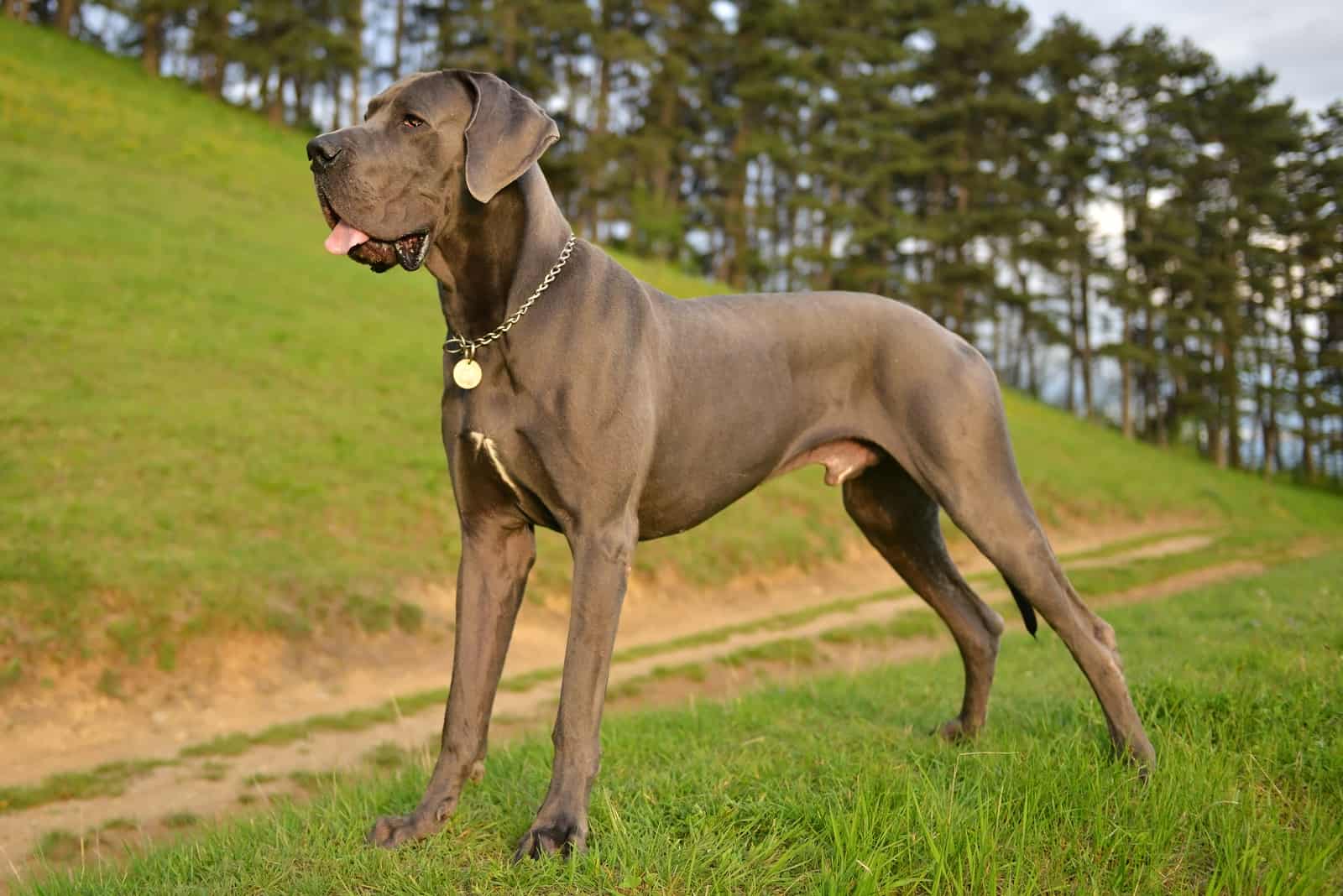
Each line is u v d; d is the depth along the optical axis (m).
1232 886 2.50
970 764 3.45
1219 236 46.50
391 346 17.33
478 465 3.03
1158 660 5.66
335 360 15.84
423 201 2.89
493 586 3.20
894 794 3.02
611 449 2.95
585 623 2.90
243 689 7.70
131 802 5.41
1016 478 3.60
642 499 3.30
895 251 45.97
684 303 3.47
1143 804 2.90
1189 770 3.05
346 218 2.80
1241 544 19.94
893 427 3.64
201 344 14.64
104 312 14.69
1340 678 3.98
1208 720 3.62
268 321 16.64
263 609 8.41
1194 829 2.81
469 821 3.14
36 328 13.29
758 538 13.95
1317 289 48.09
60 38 35.38
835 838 2.67
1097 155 45.44
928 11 45.59
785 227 49.41
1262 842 2.66
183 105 32.91
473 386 2.97
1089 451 28.27
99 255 17.27
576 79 41.50
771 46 43.16
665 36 44.16
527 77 39.34
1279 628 6.24
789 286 45.34
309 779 5.78
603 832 2.92
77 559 8.06
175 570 8.39
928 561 4.08
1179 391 47.16
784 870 2.68
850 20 43.41
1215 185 46.94
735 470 3.47
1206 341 45.09
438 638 9.23
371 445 12.96
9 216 17.72
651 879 2.61
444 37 40.59
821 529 15.25
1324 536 23.94
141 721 6.96
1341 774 3.09
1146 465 29.55
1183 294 47.50
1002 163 46.25
